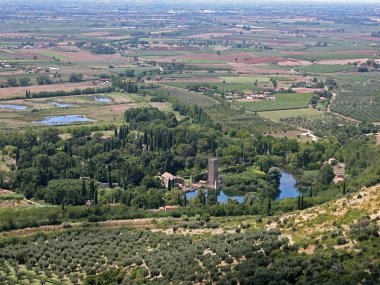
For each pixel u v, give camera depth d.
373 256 163.62
